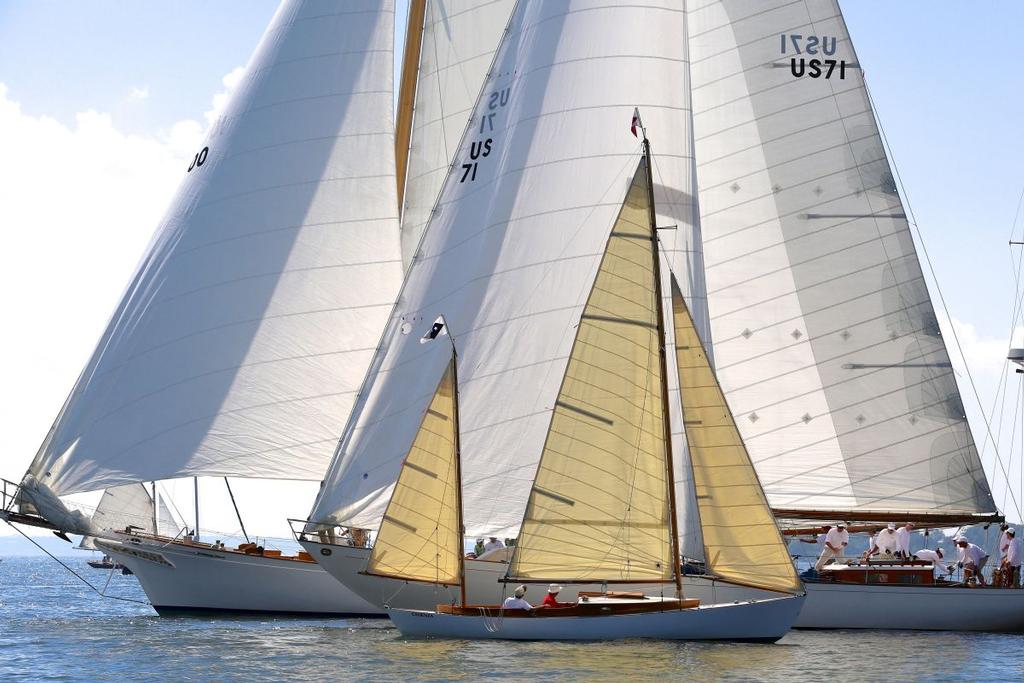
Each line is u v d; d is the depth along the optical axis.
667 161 39.66
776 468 43.25
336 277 44.47
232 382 42.78
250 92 46.03
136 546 42.22
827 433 43.31
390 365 41.00
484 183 40.91
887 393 43.38
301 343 43.59
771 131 44.09
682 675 28.89
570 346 38.72
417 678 28.75
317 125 45.53
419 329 40.84
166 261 43.84
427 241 41.62
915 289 43.59
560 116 40.12
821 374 43.34
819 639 36.22
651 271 34.75
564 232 39.41
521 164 40.25
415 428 40.03
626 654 31.77
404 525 35.59
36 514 41.62
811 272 43.62
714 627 33.91
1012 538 40.09
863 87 44.09
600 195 39.41
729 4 44.53
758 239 43.78
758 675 29.16
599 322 34.50
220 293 43.47
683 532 36.75
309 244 44.47
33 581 115.00
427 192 48.25
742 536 34.56
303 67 46.09
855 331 43.47
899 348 43.44
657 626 33.75
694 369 35.28
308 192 44.88
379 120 45.94
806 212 43.81
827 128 43.97
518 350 39.16
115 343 42.97
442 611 35.28
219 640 35.78
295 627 38.94
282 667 30.67
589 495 34.09
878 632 38.34
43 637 37.69
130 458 41.72
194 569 42.00
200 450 42.06
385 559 35.47
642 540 33.94
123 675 30.16
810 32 44.28
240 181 44.69
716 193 44.06
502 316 39.53
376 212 45.28
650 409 34.38
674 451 37.22
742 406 43.38
